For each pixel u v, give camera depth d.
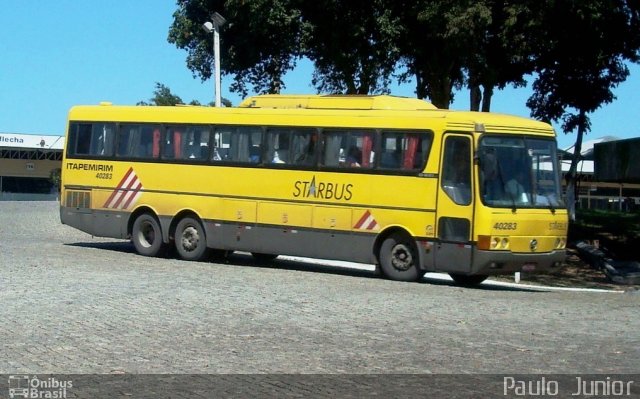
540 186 18.86
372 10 28.88
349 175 19.80
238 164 21.44
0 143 79.75
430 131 18.83
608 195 67.06
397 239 19.20
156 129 22.86
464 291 17.91
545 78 32.34
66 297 15.10
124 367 9.95
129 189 23.17
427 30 28.61
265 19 28.36
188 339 11.65
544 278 23.94
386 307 14.86
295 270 21.34
